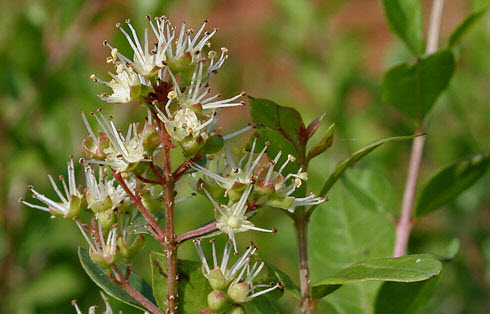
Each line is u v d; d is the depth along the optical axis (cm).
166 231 30
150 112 30
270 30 59
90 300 48
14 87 50
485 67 52
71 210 31
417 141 36
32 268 50
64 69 50
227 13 122
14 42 50
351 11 118
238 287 30
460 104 52
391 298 33
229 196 30
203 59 30
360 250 35
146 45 30
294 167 31
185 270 31
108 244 30
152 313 31
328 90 54
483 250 52
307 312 31
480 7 35
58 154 49
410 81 35
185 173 30
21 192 50
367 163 52
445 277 50
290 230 50
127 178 31
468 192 53
